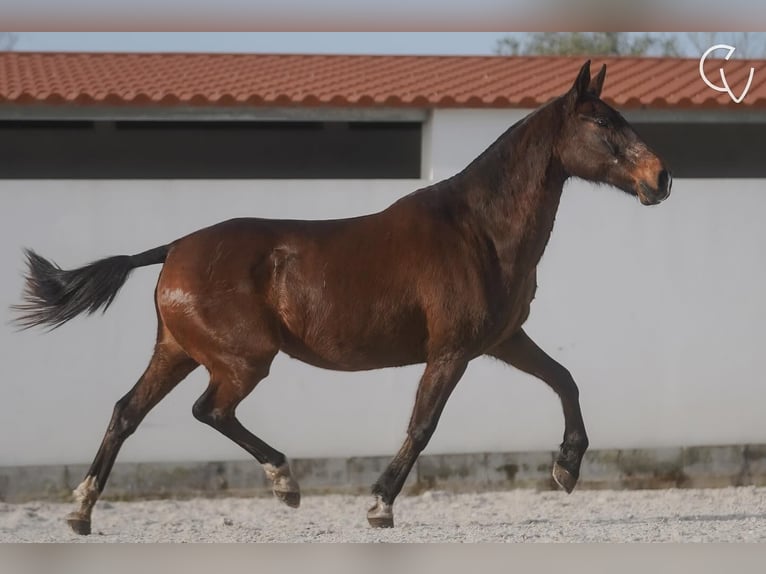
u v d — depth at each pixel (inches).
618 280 510.3
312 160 694.5
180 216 496.1
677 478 508.7
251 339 357.1
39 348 491.2
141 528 414.6
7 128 663.8
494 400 505.4
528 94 513.3
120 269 373.4
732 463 510.0
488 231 358.3
